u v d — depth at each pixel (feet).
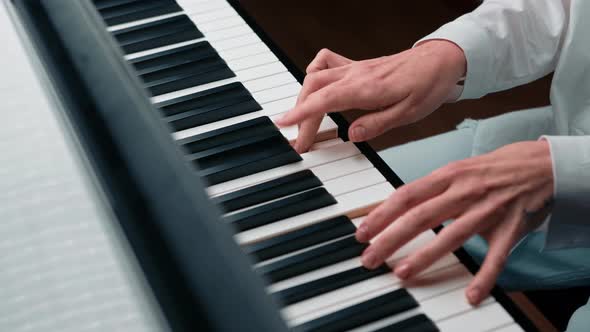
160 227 2.59
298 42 10.67
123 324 2.36
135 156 2.81
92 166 2.86
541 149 4.17
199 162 4.34
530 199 4.05
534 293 5.32
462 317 3.55
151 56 5.10
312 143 4.52
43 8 3.47
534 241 5.22
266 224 4.00
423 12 11.05
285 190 4.17
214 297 2.40
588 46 5.29
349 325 3.50
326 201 4.10
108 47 3.29
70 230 2.65
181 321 2.37
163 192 2.67
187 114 4.66
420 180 3.97
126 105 2.98
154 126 2.91
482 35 5.17
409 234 3.77
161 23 5.36
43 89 3.26
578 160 4.09
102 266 2.52
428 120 9.57
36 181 2.83
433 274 3.74
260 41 5.29
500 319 3.54
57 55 3.30
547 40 5.51
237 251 2.51
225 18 5.49
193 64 5.04
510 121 5.99
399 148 6.06
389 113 4.62
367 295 3.63
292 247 3.87
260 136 4.48
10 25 3.64
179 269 2.48
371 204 4.12
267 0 11.43
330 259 3.79
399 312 3.56
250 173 4.29
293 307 3.59
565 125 5.53
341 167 4.35
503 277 5.21
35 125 3.08
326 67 5.02
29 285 2.48
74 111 3.03
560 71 5.41
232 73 4.98
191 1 5.64
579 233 4.31
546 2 5.45
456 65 5.04
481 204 3.92
